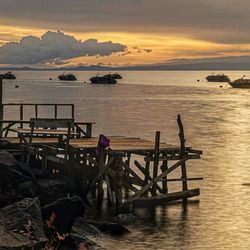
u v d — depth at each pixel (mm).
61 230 18203
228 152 45094
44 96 144125
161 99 139750
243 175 34000
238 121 78500
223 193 28484
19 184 22844
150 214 23859
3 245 14641
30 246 15164
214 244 20078
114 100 131875
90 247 18734
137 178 26016
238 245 20047
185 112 95500
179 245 19844
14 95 147125
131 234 20828
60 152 26203
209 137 56969
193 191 26453
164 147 26781
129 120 77250
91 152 26391
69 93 165875
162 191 27453
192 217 23562
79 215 18797
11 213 17359
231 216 23922
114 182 26047
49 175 25578
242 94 176625
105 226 20875
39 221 17469
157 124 71312
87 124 31484
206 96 160125
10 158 24828
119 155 23719
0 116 32875
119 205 23391
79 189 25594
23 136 28328
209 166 37406
